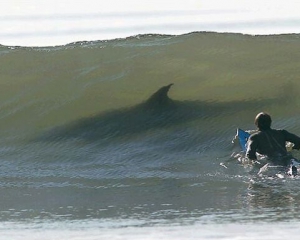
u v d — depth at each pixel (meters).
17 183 56.41
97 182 55.59
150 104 67.19
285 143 56.88
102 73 74.56
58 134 65.81
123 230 43.62
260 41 78.81
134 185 54.19
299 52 75.31
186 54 76.69
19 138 66.12
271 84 69.06
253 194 49.81
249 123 63.16
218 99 67.38
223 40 79.31
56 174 58.31
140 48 79.06
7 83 76.19
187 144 61.56
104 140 63.84
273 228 42.53
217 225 43.66
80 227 44.59
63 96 71.75
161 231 43.12
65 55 79.94
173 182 54.28
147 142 62.59
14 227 45.25
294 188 50.62
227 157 58.81
